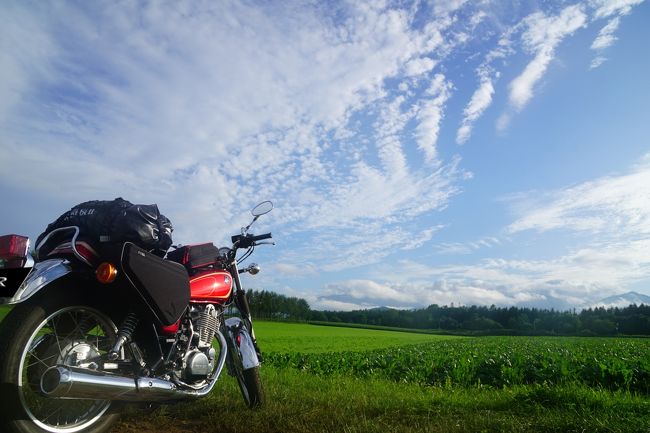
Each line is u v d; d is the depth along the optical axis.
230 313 5.39
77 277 3.58
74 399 3.53
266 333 45.44
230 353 5.13
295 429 4.31
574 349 19.84
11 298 3.16
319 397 5.62
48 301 3.38
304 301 87.69
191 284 4.46
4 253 3.20
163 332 4.13
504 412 5.25
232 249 5.31
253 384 5.03
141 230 3.69
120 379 3.46
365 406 5.13
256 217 5.49
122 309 3.87
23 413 3.18
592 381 10.70
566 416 4.79
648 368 10.51
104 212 3.63
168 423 4.46
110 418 3.83
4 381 3.10
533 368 11.62
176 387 3.94
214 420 4.51
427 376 11.68
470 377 10.92
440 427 4.27
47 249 3.65
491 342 31.55
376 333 65.56
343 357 16.75
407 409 5.04
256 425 4.40
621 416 4.89
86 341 3.66
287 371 10.14
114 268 3.49
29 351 3.40
